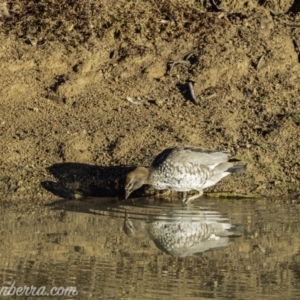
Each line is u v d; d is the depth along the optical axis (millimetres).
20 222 24422
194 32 33562
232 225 24547
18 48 32375
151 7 33875
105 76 31797
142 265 21312
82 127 29453
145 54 32469
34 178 27422
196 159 26703
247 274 20766
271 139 29453
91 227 24188
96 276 20406
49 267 20938
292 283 20188
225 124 30062
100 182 27438
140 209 25984
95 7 33500
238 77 32156
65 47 32438
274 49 33000
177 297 19156
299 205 26562
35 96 30828
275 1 35188
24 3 33812
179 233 23844
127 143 28750
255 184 27953
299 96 31516
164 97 31156
